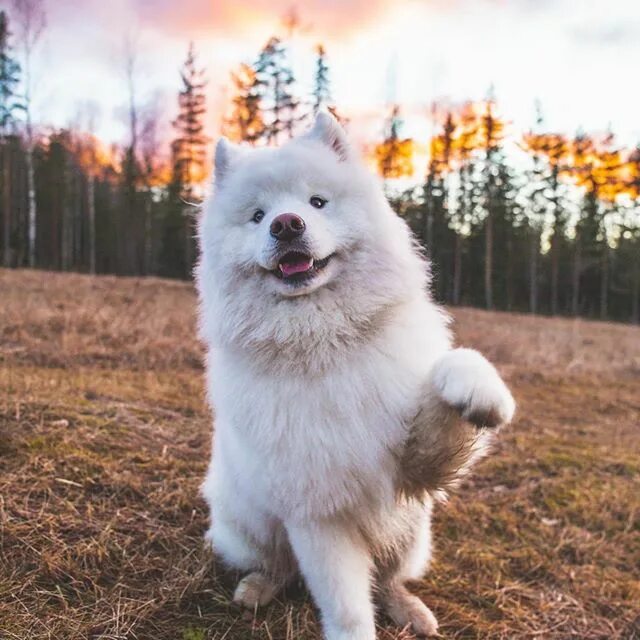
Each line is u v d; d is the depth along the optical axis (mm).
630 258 39844
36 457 3582
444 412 2195
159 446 4230
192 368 7672
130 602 2605
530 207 39719
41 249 37156
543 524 3865
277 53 29688
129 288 15992
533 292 35406
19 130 33219
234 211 2551
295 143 2725
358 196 2502
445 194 37656
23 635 2314
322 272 2289
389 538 2631
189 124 35156
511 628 2803
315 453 2213
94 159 38688
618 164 36656
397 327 2385
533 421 6613
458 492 4285
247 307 2375
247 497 2648
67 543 2941
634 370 10688
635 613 2988
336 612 2307
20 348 7441
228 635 2549
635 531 3844
